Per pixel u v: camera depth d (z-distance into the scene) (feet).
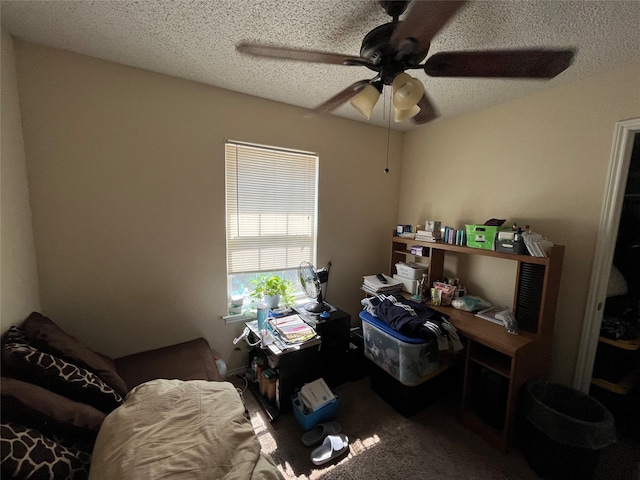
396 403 6.40
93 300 5.75
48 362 3.54
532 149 6.51
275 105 7.34
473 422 5.82
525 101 6.59
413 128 9.48
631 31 4.15
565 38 4.40
